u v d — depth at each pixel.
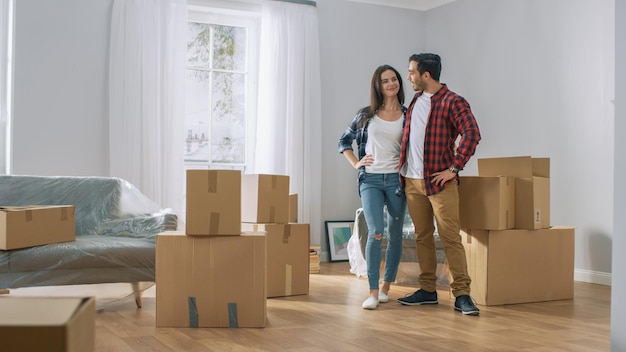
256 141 5.94
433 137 3.54
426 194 3.55
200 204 3.02
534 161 4.10
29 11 5.09
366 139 3.79
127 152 5.31
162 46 5.47
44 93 5.14
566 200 5.12
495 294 3.79
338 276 5.14
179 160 5.52
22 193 3.87
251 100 6.02
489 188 3.75
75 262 3.30
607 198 4.80
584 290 4.50
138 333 2.90
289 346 2.67
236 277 3.06
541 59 5.34
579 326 3.20
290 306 3.69
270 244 4.02
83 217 3.91
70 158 5.22
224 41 5.93
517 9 5.57
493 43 5.80
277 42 5.93
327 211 6.25
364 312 3.51
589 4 4.95
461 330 3.05
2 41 5.09
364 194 3.74
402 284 4.66
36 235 3.29
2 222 3.19
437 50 6.50
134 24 5.35
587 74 4.95
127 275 3.40
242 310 3.05
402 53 6.61
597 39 4.88
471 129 3.45
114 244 3.42
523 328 3.12
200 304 3.04
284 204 4.17
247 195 4.16
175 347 2.63
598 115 4.87
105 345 2.65
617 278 2.37
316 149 6.10
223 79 5.93
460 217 3.87
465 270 3.57
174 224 3.89
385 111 3.78
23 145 5.07
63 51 5.21
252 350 2.59
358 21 6.42
